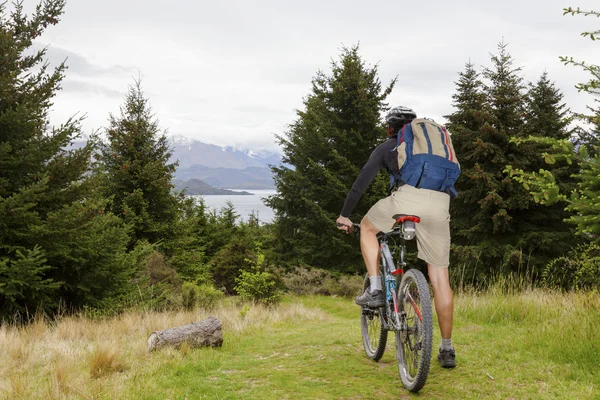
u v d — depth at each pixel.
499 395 3.26
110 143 18.95
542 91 22.39
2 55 9.49
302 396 3.37
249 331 6.75
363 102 22.12
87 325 7.37
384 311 3.85
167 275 13.42
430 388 3.46
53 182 9.95
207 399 3.35
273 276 14.40
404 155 3.34
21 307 8.73
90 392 3.48
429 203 3.33
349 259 22.67
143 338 5.92
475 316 6.49
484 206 18.47
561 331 4.52
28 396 3.48
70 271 9.98
